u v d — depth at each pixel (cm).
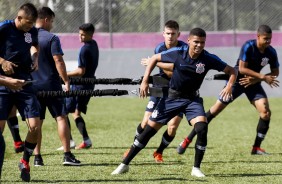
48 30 2656
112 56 6138
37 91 2491
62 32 6275
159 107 2380
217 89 6125
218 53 6225
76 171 2473
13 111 3011
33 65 2275
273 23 6406
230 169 2559
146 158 2841
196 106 2361
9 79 1894
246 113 4984
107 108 5247
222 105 3069
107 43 6328
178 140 3531
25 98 2223
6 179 2303
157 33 6359
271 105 5512
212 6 6375
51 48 2572
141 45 6350
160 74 2597
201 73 2333
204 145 2359
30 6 2194
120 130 3966
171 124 2709
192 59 2317
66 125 2606
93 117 4653
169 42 2661
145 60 2584
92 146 3278
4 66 2133
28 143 2273
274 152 3100
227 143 3438
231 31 6391
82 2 6288
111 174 2398
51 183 2222
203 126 2334
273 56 3019
